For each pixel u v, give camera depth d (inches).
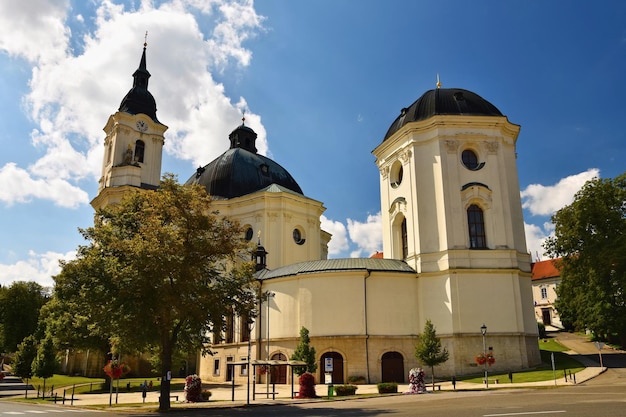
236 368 2014.0
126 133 2891.2
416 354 1579.7
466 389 1370.6
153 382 2004.2
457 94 2074.3
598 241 1999.3
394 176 2170.3
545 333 3240.7
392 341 1808.6
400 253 2075.5
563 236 2128.4
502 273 1844.2
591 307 2014.0
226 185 2576.3
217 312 1144.2
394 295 1857.8
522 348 1776.6
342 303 1820.9
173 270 1072.2
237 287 1206.9
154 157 2955.2
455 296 1802.4
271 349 1902.1
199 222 1150.3
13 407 1221.1
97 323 1170.6
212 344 2161.7
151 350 1520.7
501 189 1935.3
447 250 1844.2
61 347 1851.6
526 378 1533.0
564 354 2041.1
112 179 2768.2
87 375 2405.3
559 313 3144.7
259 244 2258.9
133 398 1513.3
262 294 1291.8
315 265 1932.8
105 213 1288.1
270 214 2399.1
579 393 1029.2
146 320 1092.5
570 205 2150.6
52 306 1846.7
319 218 2605.8
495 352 1763.0
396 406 949.2
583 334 3164.4
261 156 2849.4
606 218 2026.3
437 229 1909.4
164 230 1080.2
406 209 2014.0
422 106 2090.3
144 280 1050.7
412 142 2006.6
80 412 1053.8
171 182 1202.0
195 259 1128.2
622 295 1980.8
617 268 1955.0
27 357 1878.7
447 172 1926.7
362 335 1782.7
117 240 1107.9
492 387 1381.6
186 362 2298.2
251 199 2433.6
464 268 1827.0
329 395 1341.0
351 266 1887.3
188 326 1215.6
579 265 2097.7
